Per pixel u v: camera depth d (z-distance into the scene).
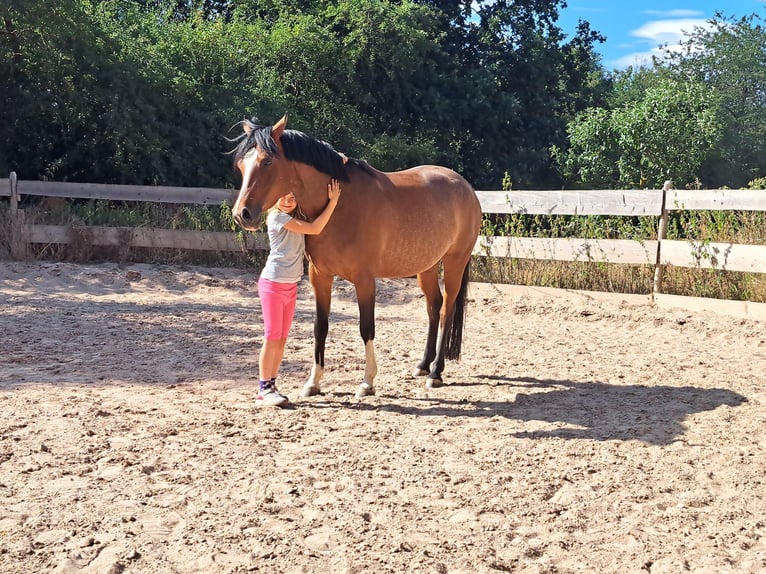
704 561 3.22
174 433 4.82
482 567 3.16
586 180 23.95
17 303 9.57
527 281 11.23
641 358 7.40
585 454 4.55
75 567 3.10
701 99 22.70
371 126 24.22
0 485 3.91
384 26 22.95
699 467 4.34
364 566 3.14
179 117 17.03
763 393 6.03
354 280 5.75
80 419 5.05
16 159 15.63
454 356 6.59
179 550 3.25
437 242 6.23
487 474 4.20
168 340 7.85
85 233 12.34
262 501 3.76
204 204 13.20
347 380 6.40
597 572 3.14
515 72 28.28
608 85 33.28
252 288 11.52
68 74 15.29
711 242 9.80
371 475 4.16
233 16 24.27
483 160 27.11
